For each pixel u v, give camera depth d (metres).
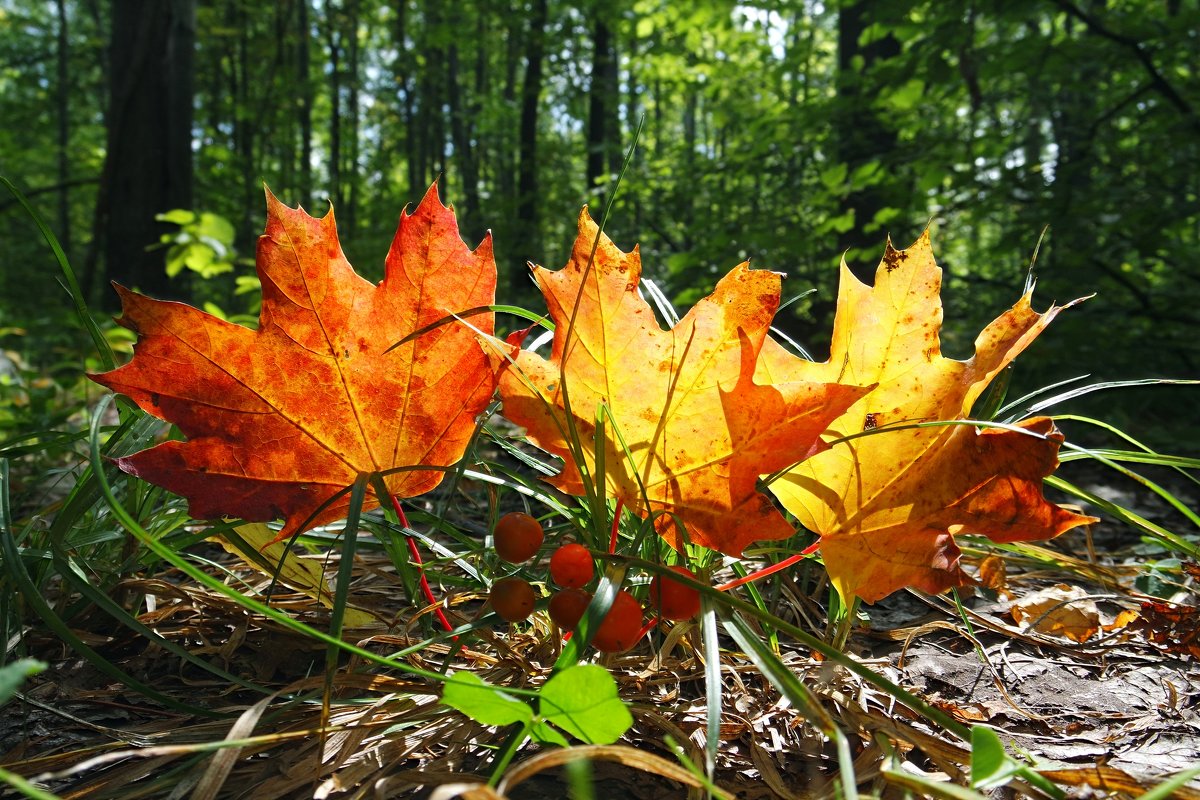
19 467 0.59
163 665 0.28
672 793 0.21
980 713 0.26
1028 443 0.24
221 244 0.99
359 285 0.25
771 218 1.69
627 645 0.21
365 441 0.26
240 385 0.24
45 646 0.29
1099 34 1.24
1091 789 0.18
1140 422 1.04
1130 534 0.52
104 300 1.61
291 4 3.88
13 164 3.86
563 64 3.79
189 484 0.24
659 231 2.69
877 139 1.56
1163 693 0.28
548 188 3.52
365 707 0.23
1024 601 0.35
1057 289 1.32
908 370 0.25
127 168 1.59
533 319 0.24
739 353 0.23
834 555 0.25
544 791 0.20
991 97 1.55
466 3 3.69
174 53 1.61
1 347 1.33
